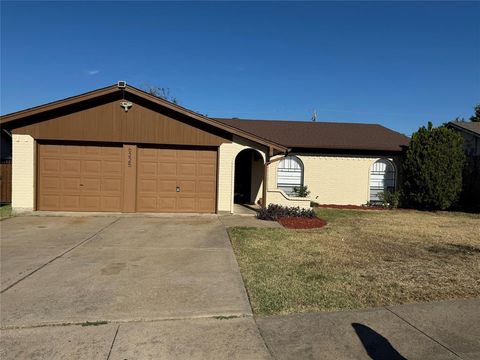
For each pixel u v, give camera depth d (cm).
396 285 602
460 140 1728
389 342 419
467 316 487
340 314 491
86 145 1331
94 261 728
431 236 1032
